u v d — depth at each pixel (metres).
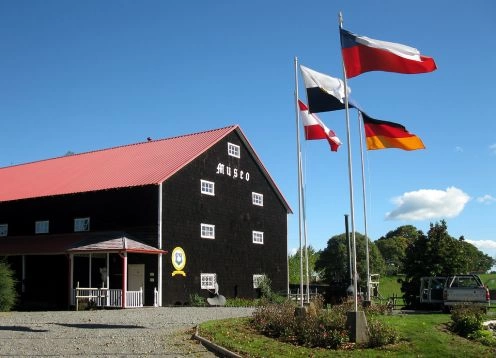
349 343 14.00
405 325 15.91
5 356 13.28
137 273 32.28
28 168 45.72
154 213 32.06
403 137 18.22
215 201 36.62
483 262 79.69
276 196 43.38
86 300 30.53
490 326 17.55
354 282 14.91
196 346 14.34
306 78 18.56
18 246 35.41
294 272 58.53
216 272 35.88
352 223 15.33
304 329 14.85
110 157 41.06
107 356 13.13
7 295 26.86
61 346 14.54
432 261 28.12
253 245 39.94
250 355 12.89
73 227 35.41
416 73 15.80
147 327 18.41
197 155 35.25
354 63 16.03
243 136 39.72
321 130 20.62
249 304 32.91
